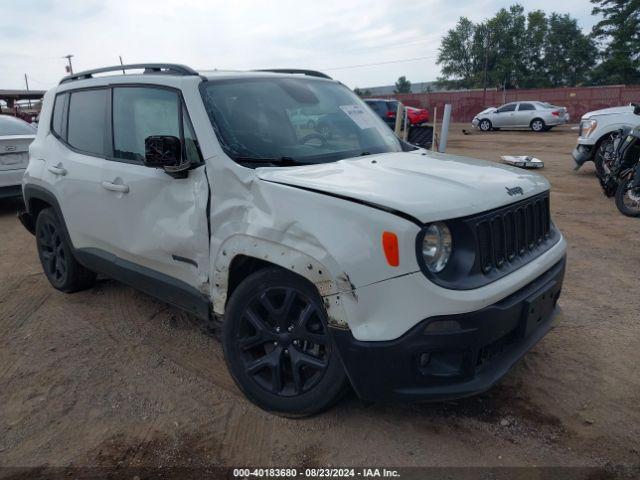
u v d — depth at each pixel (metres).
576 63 70.12
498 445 2.89
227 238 3.13
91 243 4.44
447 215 2.59
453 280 2.62
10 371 3.83
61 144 4.68
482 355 2.76
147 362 3.89
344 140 3.80
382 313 2.60
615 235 6.89
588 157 10.67
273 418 3.16
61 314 4.77
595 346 3.94
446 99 45.72
